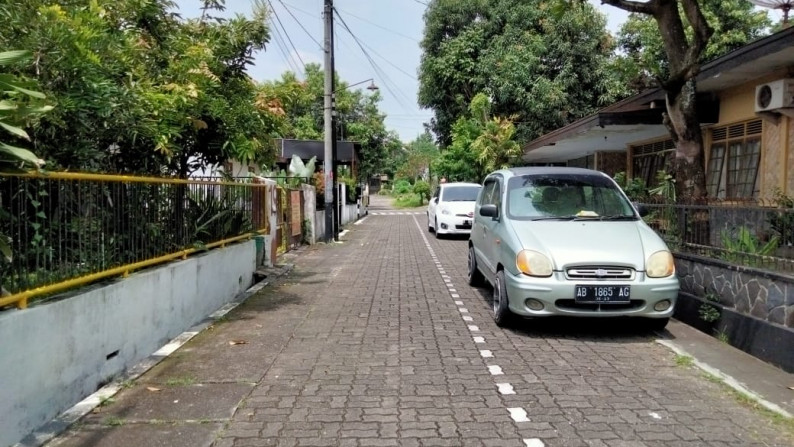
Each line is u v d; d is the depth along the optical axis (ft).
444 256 44.29
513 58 78.74
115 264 16.92
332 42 56.24
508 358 17.90
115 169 20.18
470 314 24.06
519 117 81.51
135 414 13.56
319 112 129.90
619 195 23.81
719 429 12.74
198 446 11.95
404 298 27.53
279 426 12.90
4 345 11.41
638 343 19.58
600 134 44.83
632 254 19.56
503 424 12.97
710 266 21.20
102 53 17.62
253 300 27.04
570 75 76.89
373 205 162.61
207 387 15.34
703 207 22.25
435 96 92.22
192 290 21.84
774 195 26.53
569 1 27.09
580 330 21.25
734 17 55.57
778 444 12.02
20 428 11.92
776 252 18.02
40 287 13.37
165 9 22.93
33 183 13.35
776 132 30.27
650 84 46.29
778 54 25.00
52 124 15.23
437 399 14.48
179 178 23.62
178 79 21.86
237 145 24.90
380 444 12.00
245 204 31.14
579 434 12.46
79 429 12.72
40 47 15.08
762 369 16.92
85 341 14.40
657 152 46.93
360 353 18.45
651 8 25.98
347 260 42.01
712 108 35.29
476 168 84.94
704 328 20.95
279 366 17.12
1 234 11.72
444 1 88.17
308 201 53.83
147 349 17.98
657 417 13.38
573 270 19.22
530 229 21.25
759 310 18.34
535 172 25.05
